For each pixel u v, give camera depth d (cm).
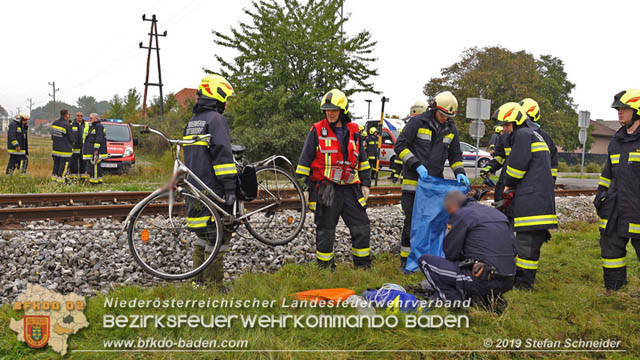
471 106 1260
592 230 783
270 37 1897
